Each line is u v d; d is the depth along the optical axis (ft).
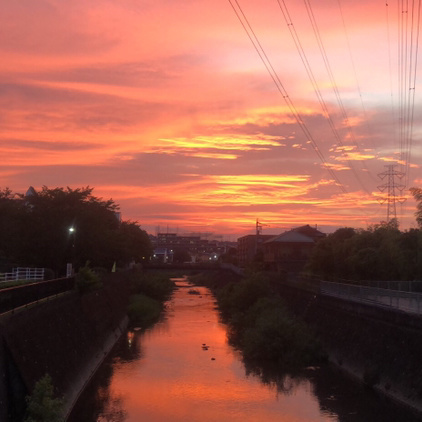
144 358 132.87
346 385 105.91
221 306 238.07
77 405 93.30
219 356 135.74
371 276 164.25
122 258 250.57
